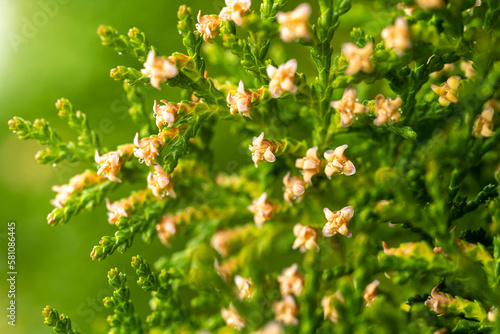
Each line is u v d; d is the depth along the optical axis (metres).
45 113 0.20
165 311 0.15
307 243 0.15
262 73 0.14
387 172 0.14
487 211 0.15
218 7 0.18
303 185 0.15
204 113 0.14
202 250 0.16
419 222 0.14
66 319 0.15
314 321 0.15
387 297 0.15
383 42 0.14
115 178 0.14
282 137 0.15
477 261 0.14
